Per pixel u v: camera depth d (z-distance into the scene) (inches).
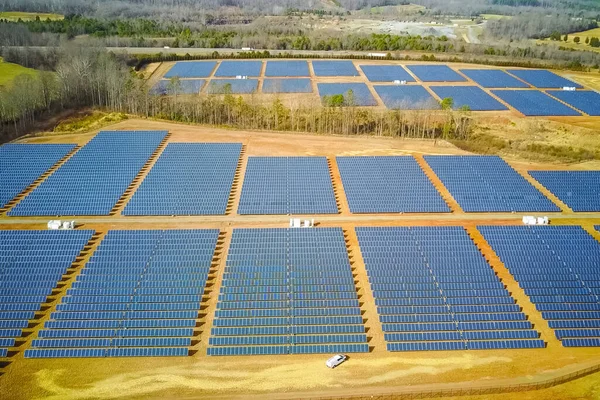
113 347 2568.9
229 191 4141.2
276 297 2920.8
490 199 4065.0
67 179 4274.1
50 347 2571.4
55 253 3294.8
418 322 2765.7
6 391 2301.9
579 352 2581.2
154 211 3843.5
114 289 2965.1
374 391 2321.6
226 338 2637.8
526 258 3307.1
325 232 3565.5
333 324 2733.8
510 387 2349.9
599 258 3307.1
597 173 4566.9
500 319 2787.9
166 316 2780.5
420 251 3358.8
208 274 3129.9
